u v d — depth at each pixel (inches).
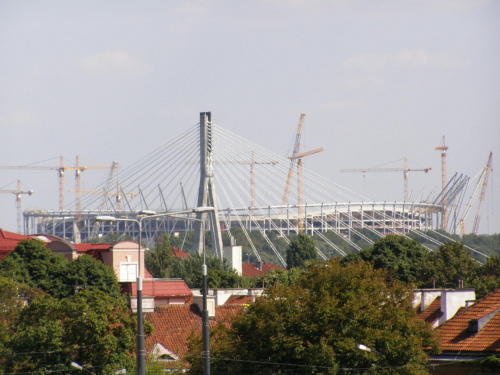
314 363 7598.4
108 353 7859.3
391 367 7613.2
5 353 7815.0
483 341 7770.7
